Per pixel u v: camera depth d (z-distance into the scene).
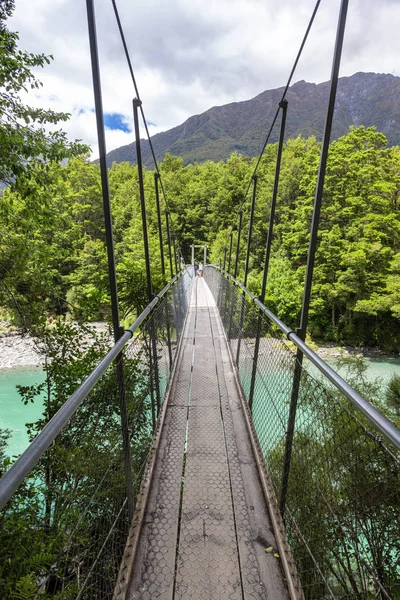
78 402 0.77
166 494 1.60
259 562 1.26
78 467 1.59
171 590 1.15
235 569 1.23
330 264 16.52
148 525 1.42
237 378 2.99
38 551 1.59
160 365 2.41
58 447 1.72
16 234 4.20
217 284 7.70
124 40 1.60
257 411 2.06
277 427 1.57
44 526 1.92
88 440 1.48
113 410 1.51
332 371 0.97
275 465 1.69
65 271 14.16
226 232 27.92
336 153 17.92
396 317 15.23
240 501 1.56
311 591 1.45
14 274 4.11
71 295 12.79
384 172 18.00
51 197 4.16
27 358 13.02
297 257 18.67
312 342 17.08
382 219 15.99
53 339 3.59
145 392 1.74
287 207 21.86
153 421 1.91
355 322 16.47
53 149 3.54
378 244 15.38
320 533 1.37
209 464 1.82
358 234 16.64
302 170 20.88
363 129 18.45
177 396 2.65
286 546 1.29
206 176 43.81
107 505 1.34
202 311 6.82
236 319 3.52
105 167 1.25
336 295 15.90
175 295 4.01
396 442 0.59
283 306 17.41
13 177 3.43
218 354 3.73
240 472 1.76
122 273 7.11
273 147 31.77
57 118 3.54
